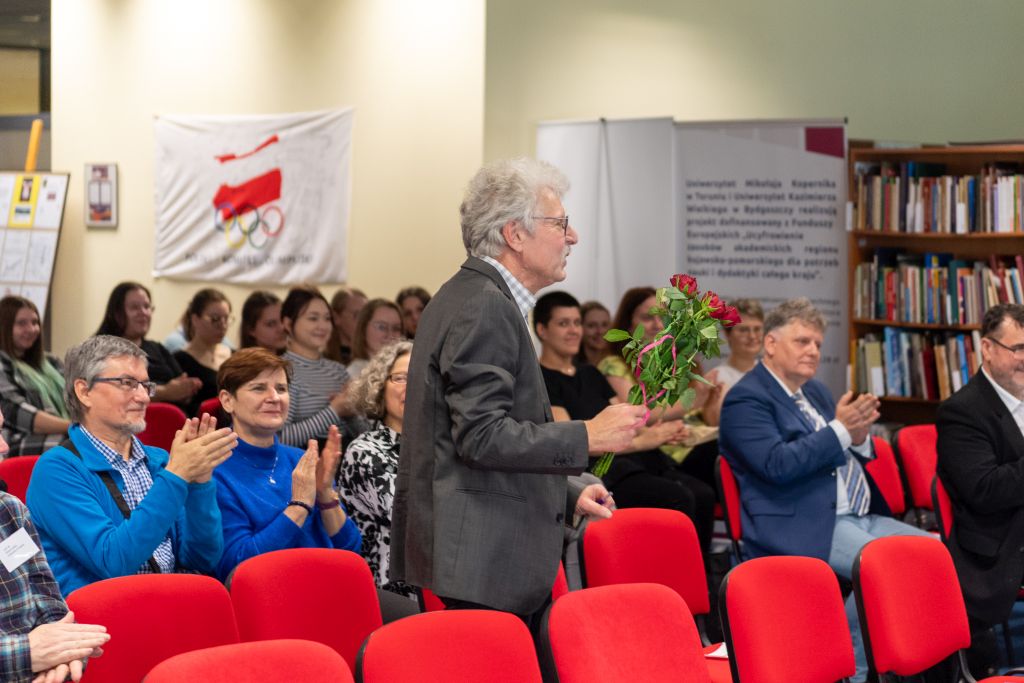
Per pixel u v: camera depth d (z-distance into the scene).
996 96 7.36
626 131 7.12
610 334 2.63
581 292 7.21
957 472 4.07
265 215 7.59
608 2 7.39
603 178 7.18
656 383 2.54
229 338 7.67
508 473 2.35
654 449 5.46
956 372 6.67
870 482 4.51
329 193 7.44
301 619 2.81
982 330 4.18
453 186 7.16
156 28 7.82
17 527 2.44
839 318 6.96
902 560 3.16
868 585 3.07
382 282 7.34
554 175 2.46
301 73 7.51
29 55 8.40
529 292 2.44
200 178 7.73
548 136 7.22
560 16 7.31
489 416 2.23
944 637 3.21
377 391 3.70
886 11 7.43
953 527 4.18
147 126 7.85
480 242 2.42
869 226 6.86
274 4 7.56
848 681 3.03
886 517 4.50
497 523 2.32
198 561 3.18
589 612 2.56
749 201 7.00
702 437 5.55
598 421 2.31
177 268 7.80
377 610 2.95
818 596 2.97
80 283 8.00
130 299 6.20
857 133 7.49
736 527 4.37
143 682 2.02
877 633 3.06
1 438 2.61
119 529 2.90
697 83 7.47
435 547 2.31
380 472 3.60
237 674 2.09
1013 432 4.07
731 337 6.02
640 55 7.43
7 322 5.61
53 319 8.04
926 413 6.93
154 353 6.26
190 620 2.54
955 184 6.66
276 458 3.61
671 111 7.46
